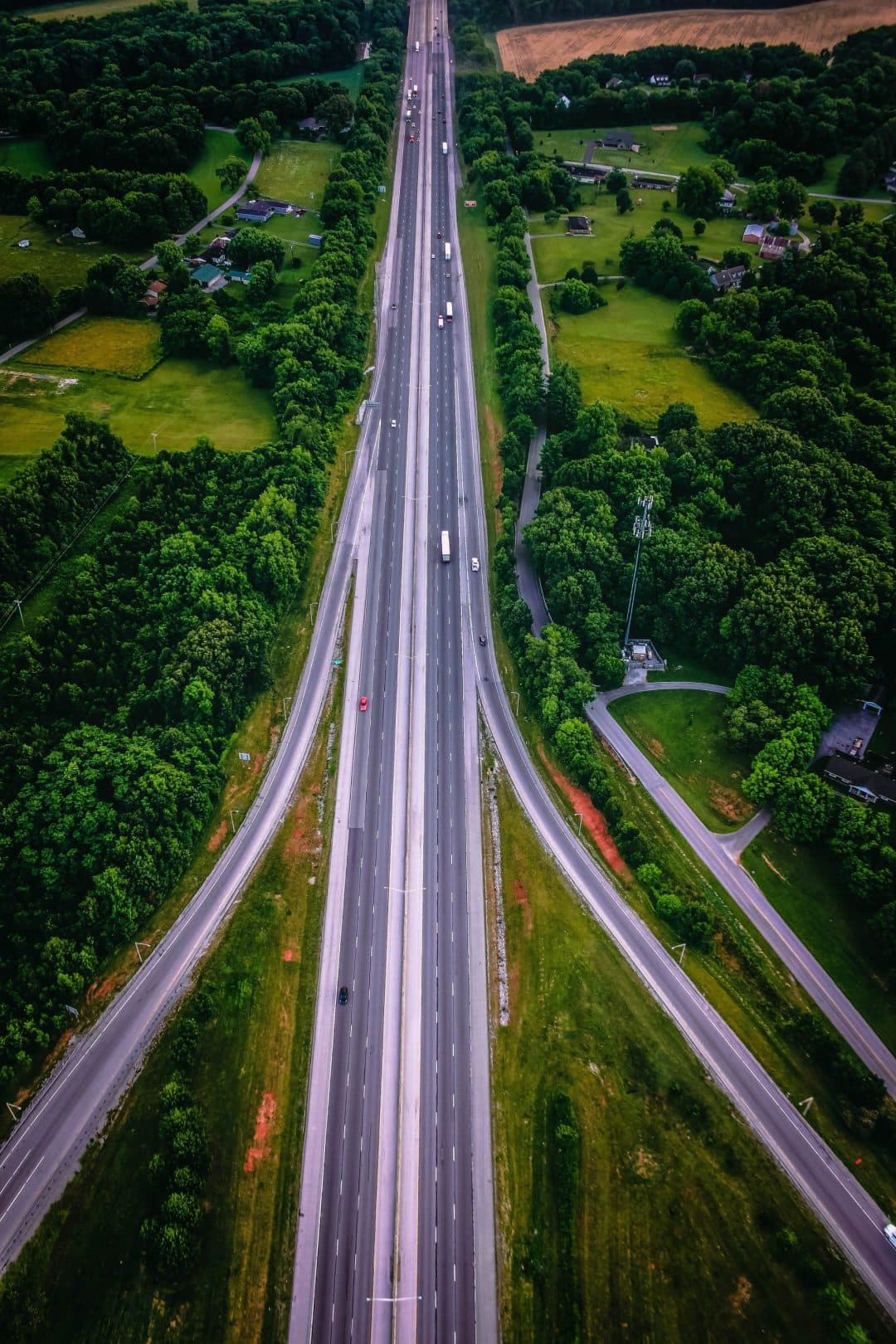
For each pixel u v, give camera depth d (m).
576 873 180.38
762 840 185.75
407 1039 157.12
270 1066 153.25
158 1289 129.50
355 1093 150.50
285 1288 131.00
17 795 172.88
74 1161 141.88
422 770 198.50
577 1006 160.75
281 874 179.38
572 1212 137.62
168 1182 136.50
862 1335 123.50
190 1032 152.12
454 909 175.12
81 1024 157.12
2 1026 151.12
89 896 163.75
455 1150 144.75
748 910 174.50
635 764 199.50
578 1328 127.44
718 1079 151.75
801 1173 141.62
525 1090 151.25
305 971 165.62
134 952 166.25
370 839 185.75
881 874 169.50
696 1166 142.12
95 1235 134.75
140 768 181.38
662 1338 126.94
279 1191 139.88
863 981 164.88
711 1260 133.38
